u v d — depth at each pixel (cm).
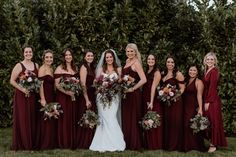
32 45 1018
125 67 848
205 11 1005
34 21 1036
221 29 1002
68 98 830
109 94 815
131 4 1028
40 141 823
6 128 1075
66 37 1016
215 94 820
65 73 830
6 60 1030
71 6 1005
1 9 1047
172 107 843
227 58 993
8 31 1038
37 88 797
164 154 792
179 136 842
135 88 823
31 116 812
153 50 1020
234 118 1009
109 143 818
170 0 1068
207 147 880
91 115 813
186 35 1061
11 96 1045
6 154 770
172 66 855
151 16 1024
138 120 841
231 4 1019
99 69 853
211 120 816
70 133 829
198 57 1000
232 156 796
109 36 1015
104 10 1020
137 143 830
